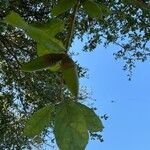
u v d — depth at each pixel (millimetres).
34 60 1884
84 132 1774
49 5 13406
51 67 1871
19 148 13789
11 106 14289
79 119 1811
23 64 1869
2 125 13859
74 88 1871
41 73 13039
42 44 1729
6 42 13703
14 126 13969
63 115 1821
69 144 1750
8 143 13836
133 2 2258
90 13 2430
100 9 2422
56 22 2049
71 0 2311
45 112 1868
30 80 13820
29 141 13719
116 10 13102
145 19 13656
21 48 13992
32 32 1649
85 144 1755
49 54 1872
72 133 1771
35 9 13648
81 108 1843
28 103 14148
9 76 14297
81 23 13586
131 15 13469
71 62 1883
